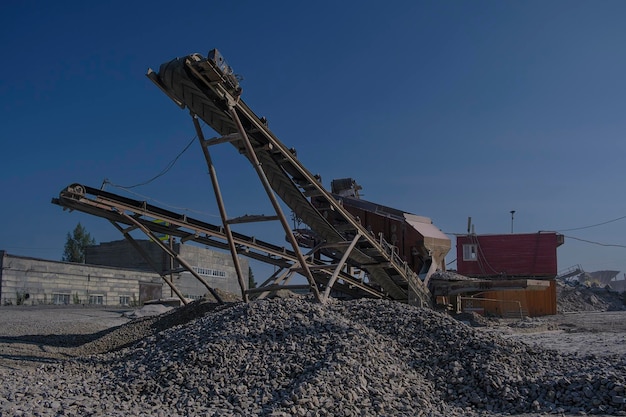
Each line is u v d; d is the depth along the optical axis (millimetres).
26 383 13312
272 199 19266
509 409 11719
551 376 13055
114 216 22844
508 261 57062
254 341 14211
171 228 25312
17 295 46875
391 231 44188
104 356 16578
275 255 29953
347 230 27844
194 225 25438
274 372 12508
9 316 34062
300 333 14375
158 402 11727
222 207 20219
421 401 11805
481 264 57688
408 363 14000
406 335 15516
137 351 15805
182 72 17656
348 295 37406
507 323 38219
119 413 10766
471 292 44062
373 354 13359
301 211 25812
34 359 18234
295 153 22141
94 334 25141
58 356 19484
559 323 39719
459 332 15352
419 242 43188
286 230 19859
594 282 93438
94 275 54156
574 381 12336
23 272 47594
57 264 50719
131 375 13328
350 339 13945
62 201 21203
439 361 13977
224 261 74312
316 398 11062
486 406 11992
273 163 21938
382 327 16188
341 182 49000
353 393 11391
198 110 19391
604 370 12961
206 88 18297
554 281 49094
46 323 30719
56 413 10617
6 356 18391
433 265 42625
